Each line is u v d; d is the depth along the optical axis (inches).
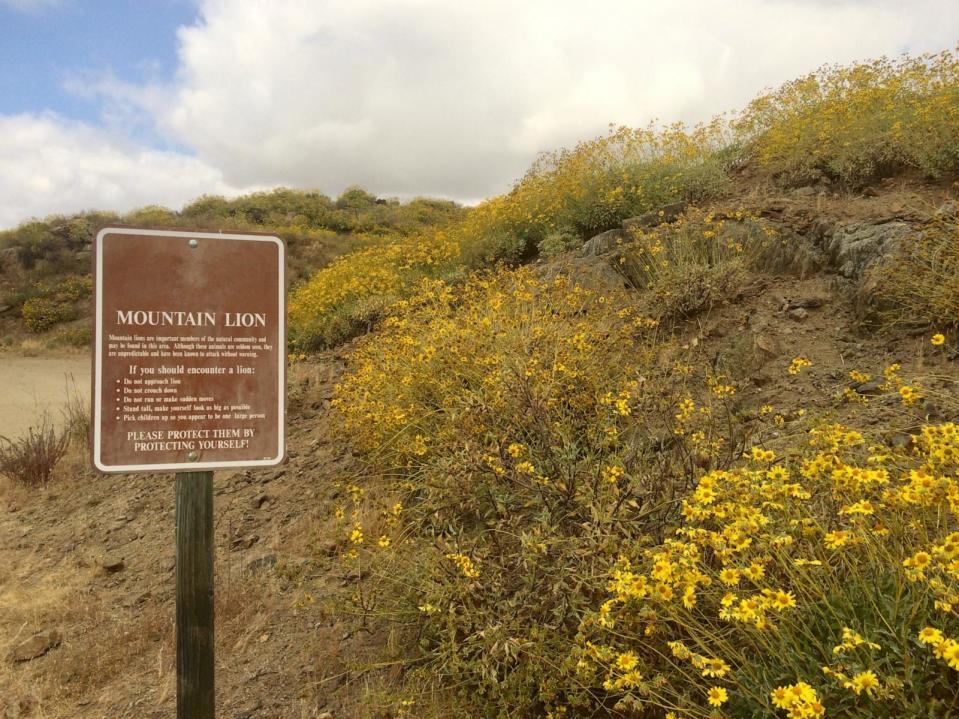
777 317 209.3
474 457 121.5
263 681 128.3
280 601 153.6
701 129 353.1
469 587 100.1
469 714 97.7
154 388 96.7
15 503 254.7
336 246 1106.1
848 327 196.9
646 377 159.5
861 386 165.3
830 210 252.1
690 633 83.6
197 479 99.3
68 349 783.1
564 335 181.2
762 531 88.0
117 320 95.4
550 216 345.4
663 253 241.3
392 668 119.1
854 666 69.3
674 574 79.2
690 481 108.2
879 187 279.4
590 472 117.6
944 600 68.8
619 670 86.1
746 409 168.1
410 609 117.5
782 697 64.3
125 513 228.1
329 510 186.7
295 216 1333.7
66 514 237.5
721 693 70.4
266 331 101.9
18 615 166.1
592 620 86.7
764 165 339.9
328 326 376.5
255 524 197.0
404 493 160.7
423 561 115.4
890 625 72.7
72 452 304.0
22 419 400.5
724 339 204.5
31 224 1170.0
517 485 124.0
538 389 140.6
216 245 99.9
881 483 82.0
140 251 96.7
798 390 173.9
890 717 67.7
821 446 101.2
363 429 188.7
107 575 186.7
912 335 182.5
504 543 117.1
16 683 138.0
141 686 135.0
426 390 187.3
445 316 240.2
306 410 281.9
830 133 308.3
